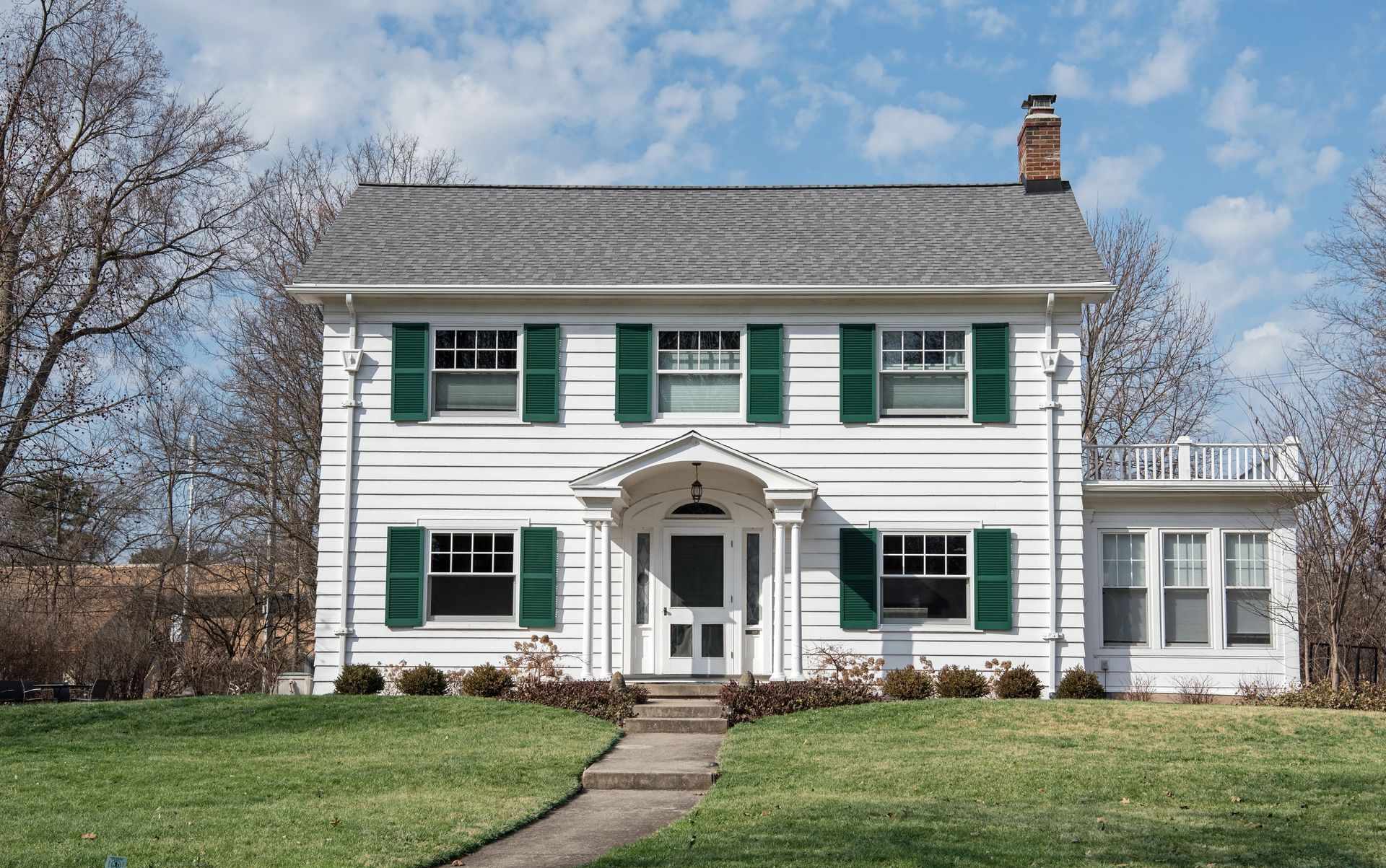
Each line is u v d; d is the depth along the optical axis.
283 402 34.44
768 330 20.84
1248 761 13.97
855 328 20.83
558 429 20.78
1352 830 10.84
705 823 11.05
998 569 20.36
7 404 25.78
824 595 20.47
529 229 22.58
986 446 20.62
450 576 20.66
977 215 22.73
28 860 9.60
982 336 20.73
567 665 20.44
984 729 16.06
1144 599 20.97
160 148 29.00
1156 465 21.58
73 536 28.88
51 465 24.88
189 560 32.28
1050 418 20.56
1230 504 21.02
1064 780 12.88
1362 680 21.02
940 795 12.23
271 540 33.41
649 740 16.31
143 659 29.41
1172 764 13.73
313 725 16.91
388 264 21.34
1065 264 21.02
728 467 19.55
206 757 14.43
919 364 20.86
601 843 10.59
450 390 20.98
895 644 20.36
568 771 13.59
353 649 20.45
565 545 20.67
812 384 20.81
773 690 18.47
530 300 20.95
